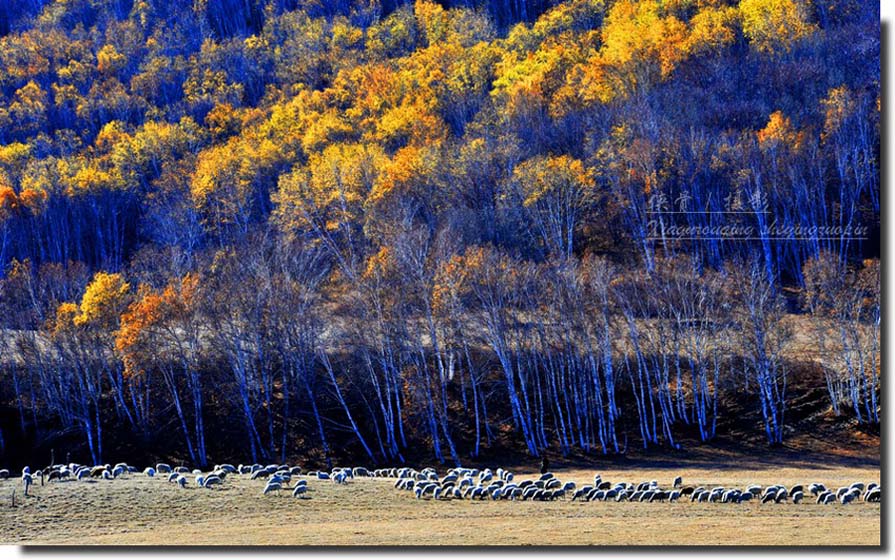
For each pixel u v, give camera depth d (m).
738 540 63.97
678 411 128.75
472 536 67.56
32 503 81.56
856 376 122.94
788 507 77.00
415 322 140.12
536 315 134.00
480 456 124.88
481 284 134.00
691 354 126.75
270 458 128.00
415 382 128.25
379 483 92.25
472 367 131.75
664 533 66.75
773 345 129.25
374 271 138.50
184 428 127.62
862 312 128.88
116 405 136.50
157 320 132.38
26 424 135.12
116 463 128.25
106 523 75.25
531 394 138.00
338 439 132.25
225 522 75.00
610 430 127.12
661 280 139.62
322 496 84.75
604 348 131.88
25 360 138.00
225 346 133.12
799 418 122.75
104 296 138.75
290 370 137.88
